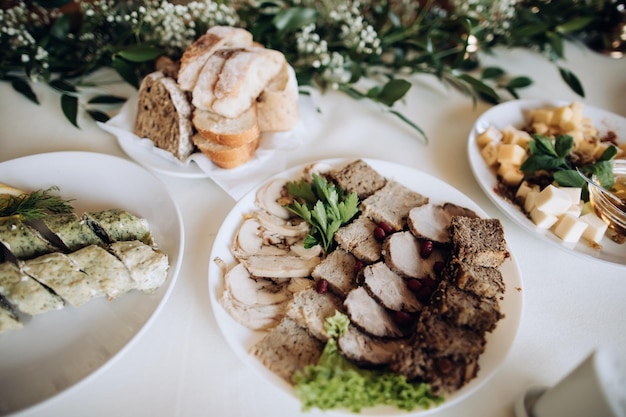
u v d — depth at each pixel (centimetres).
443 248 49
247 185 54
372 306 44
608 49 80
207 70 54
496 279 45
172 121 55
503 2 70
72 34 68
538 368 43
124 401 40
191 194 55
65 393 38
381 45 71
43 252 45
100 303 44
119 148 59
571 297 48
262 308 44
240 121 54
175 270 45
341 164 56
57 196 51
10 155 57
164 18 62
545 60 78
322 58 65
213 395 40
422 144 63
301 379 37
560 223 51
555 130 62
